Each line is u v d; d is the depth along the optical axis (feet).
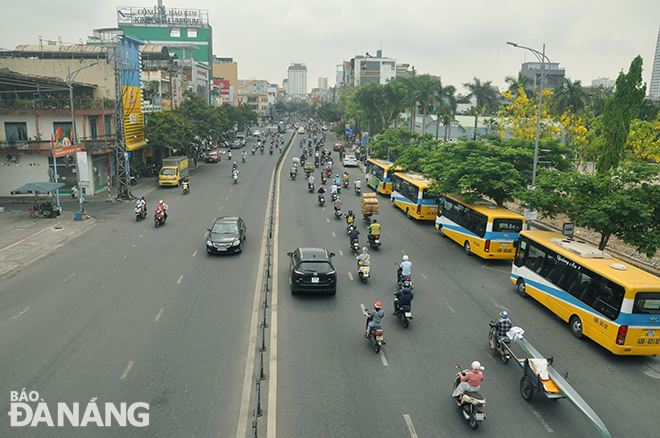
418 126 280.51
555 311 53.93
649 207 60.03
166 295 57.06
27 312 51.34
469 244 80.43
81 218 99.60
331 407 34.99
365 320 51.57
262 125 627.05
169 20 439.22
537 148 81.35
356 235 78.48
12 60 150.51
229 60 608.60
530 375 36.58
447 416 34.37
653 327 43.16
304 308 54.44
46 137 127.24
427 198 104.68
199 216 104.99
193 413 33.76
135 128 164.66
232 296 57.31
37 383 37.19
